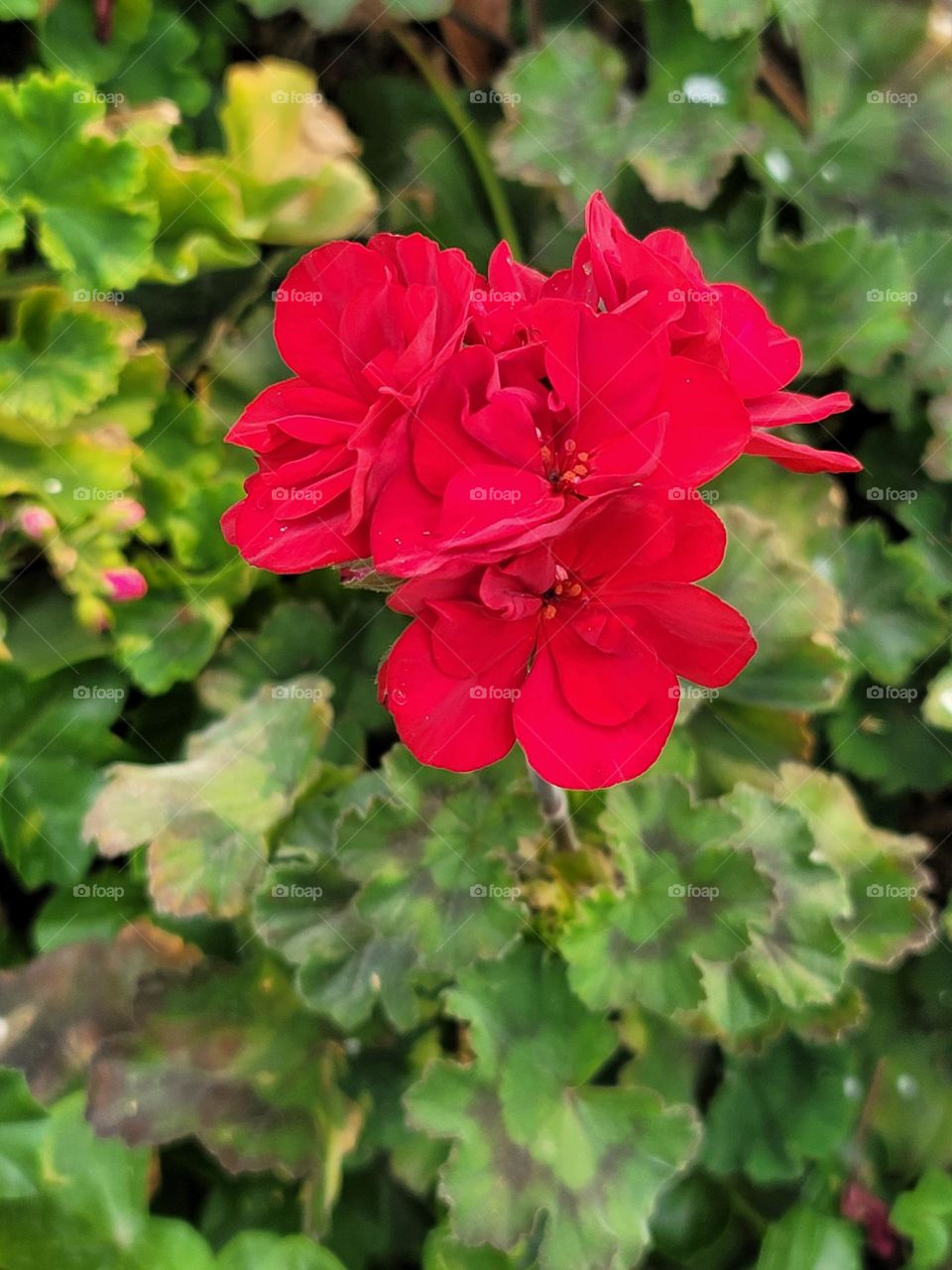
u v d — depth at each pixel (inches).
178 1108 7.7
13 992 8.1
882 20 9.5
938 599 10.0
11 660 8.7
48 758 8.9
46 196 8.3
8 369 8.4
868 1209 8.5
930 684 9.1
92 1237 7.4
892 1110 8.9
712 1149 8.5
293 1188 8.3
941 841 10.3
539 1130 7.3
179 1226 7.4
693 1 8.9
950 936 9.0
